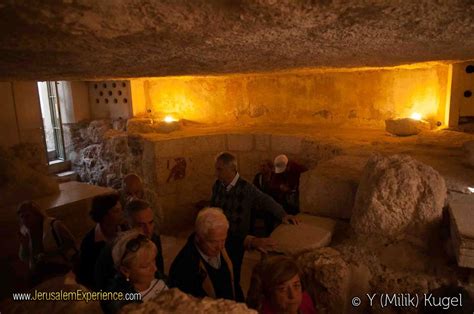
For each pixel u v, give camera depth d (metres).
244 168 3.99
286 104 4.39
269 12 0.80
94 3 0.70
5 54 1.06
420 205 1.41
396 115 3.78
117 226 1.74
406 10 0.82
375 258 1.45
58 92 5.32
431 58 2.41
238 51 1.43
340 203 1.80
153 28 0.88
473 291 1.21
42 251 1.93
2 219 2.55
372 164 1.54
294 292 1.12
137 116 4.91
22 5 0.67
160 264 1.71
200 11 0.80
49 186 3.07
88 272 1.71
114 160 4.90
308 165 3.48
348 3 0.76
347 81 3.98
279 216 1.93
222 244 1.39
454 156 2.38
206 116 4.72
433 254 1.40
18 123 3.12
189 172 4.02
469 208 1.36
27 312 0.97
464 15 0.87
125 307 0.70
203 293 1.39
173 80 4.75
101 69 1.85
